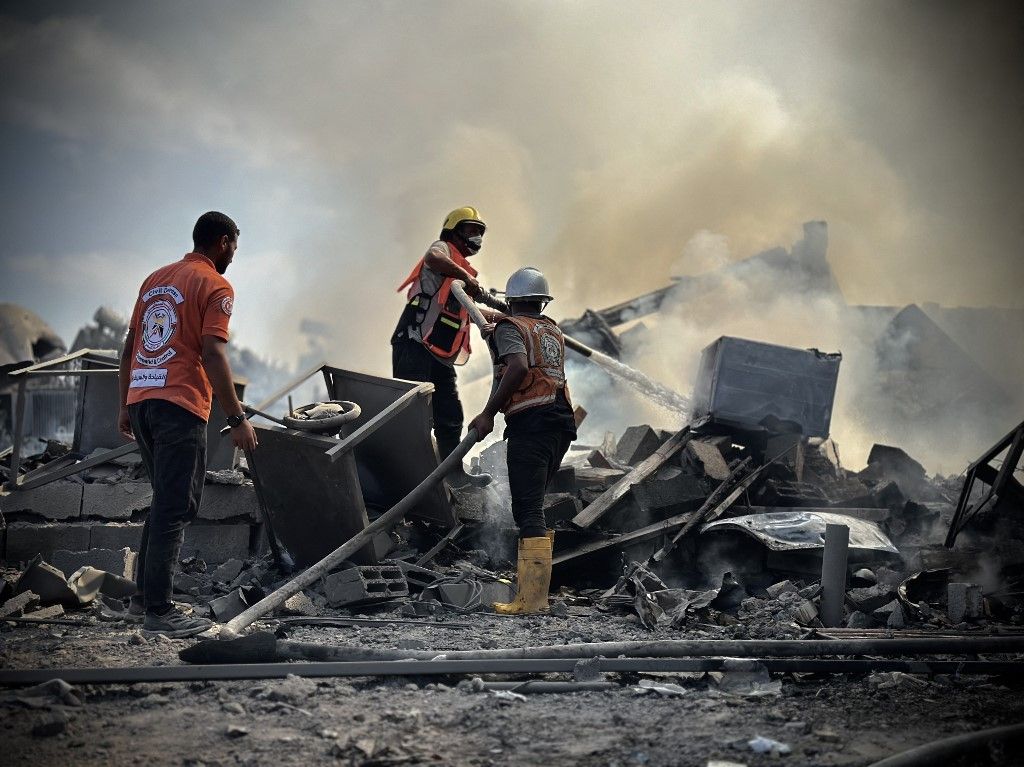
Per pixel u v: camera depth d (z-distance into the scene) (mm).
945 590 5195
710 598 4676
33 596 4348
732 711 3049
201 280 3967
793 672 3541
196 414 3959
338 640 4082
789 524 5277
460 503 5711
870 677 3461
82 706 2986
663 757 2594
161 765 2504
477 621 4605
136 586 4391
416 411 5332
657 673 3504
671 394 7074
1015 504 5992
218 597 4793
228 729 2734
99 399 5828
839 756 2596
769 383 6316
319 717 2918
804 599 4914
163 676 3213
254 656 3465
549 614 4832
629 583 5008
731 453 6391
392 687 3303
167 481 3910
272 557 5457
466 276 5711
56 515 5297
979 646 3758
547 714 2996
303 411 5199
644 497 5777
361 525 5016
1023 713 3051
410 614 4688
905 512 6332
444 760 2561
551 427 4898
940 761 2488
